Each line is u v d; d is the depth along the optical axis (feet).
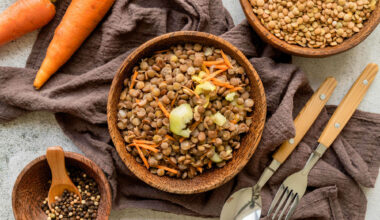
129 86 1.77
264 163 1.95
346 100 1.93
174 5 1.92
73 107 1.87
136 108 1.74
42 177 1.90
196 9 1.87
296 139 1.91
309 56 1.80
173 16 1.93
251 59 1.91
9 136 1.97
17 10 1.87
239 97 1.78
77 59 1.96
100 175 1.81
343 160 1.93
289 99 1.86
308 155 1.93
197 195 1.95
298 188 1.92
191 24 1.90
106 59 1.93
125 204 1.94
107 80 1.90
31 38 1.98
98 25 1.94
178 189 1.74
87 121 1.93
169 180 1.79
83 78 1.89
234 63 1.77
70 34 1.88
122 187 1.95
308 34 1.81
